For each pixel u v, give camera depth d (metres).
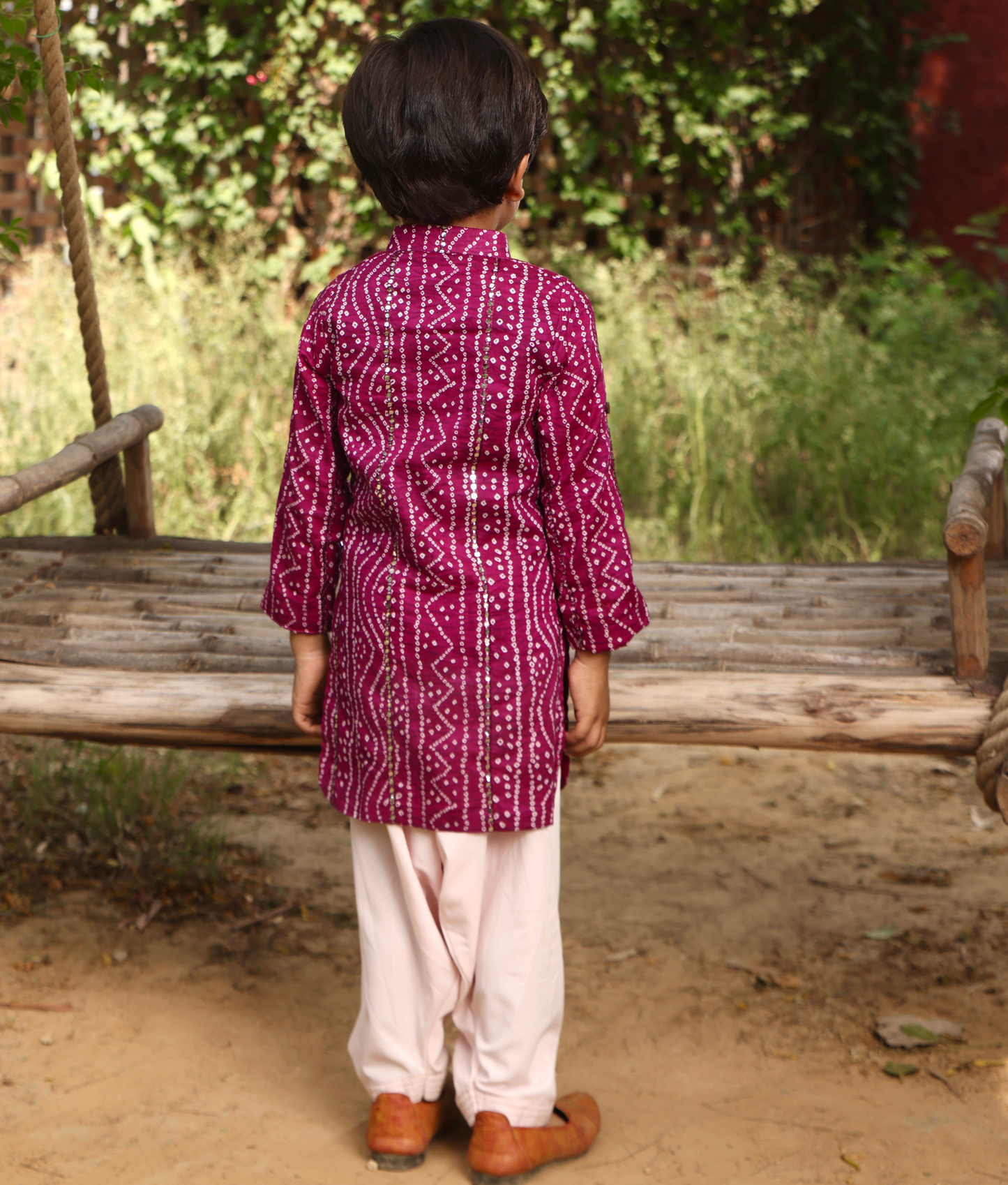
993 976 2.70
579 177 6.95
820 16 7.17
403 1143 2.06
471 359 1.70
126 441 3.38
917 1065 2.38
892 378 5.83
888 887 3.14
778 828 3.51
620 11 6.50
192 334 6.45
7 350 6.47
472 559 1.75
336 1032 2.54
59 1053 2.42
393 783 1.83
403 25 6.71
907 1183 2.04
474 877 1.90
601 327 6.39
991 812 3.60
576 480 1.76
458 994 2.04
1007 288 7.64
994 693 2.22
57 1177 2.06
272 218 7.00
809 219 7.51
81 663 2.58
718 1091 2.32
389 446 1.74
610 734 2.29
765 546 5.38
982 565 2.23
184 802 3.62
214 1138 2.17
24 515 5.11
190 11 6.69
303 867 3.27
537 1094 2.02
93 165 6.89
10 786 3.53
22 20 3.01
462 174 1.72
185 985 2.69
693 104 6.81
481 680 1.77
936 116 8.13
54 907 2.99
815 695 2.24
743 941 2.89
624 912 3.04
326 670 1.97
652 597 3.02
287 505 1.85
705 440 5.81
